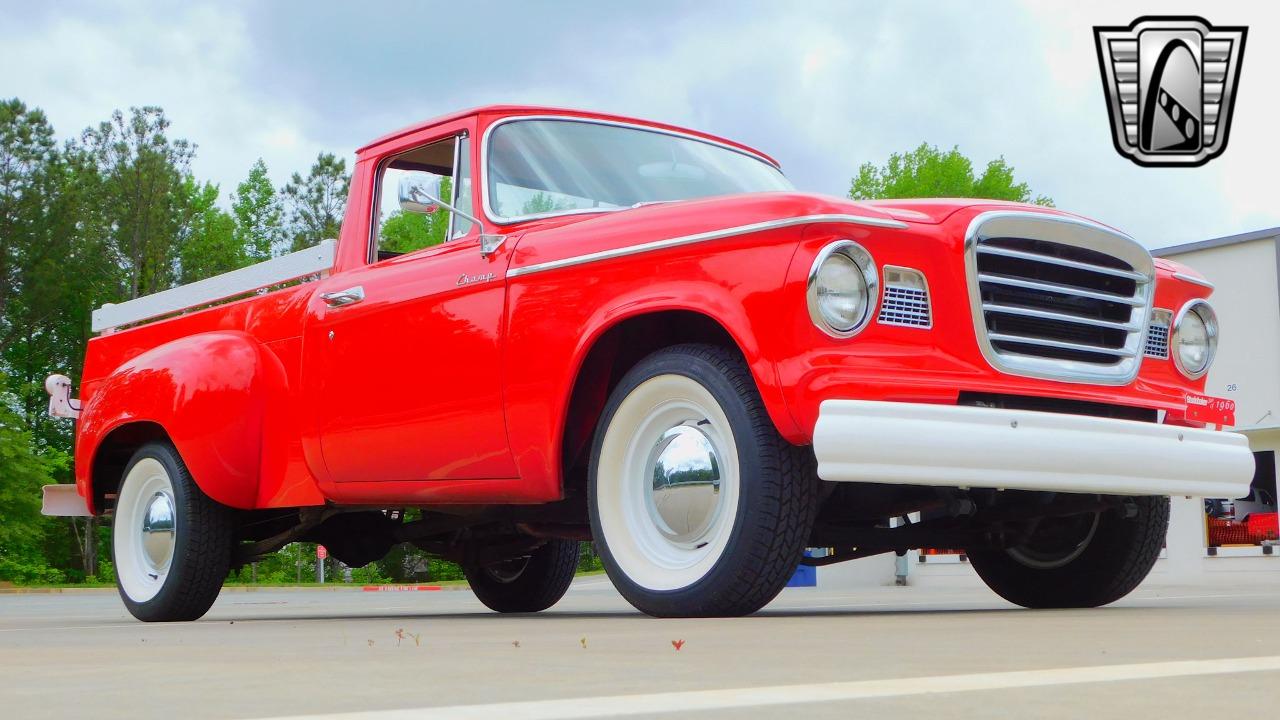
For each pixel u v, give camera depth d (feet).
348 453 16.14
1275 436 53.42
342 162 174.81
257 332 17.93
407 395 15.17
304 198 173.17
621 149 16.65
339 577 150.51
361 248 17.29
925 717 3.44
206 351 17.90
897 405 11.27
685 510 12.05
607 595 39.09
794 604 22.47
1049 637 7.58
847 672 5.17
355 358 16.03
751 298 11.64
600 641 7.77
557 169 15.87
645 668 5.51
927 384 11.61
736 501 11.64
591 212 15.38
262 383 17.60
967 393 12.14
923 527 14.99
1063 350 13.07
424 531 18.78
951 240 12.21
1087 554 15.72
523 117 16.39
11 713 4.01
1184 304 14.70
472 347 14.28
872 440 11.12
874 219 11.76
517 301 13.84
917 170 142.61
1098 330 13.47
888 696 4.01
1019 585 16.48
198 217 183.21
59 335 158.30
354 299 16.21
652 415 12.55
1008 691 4.17
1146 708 3.69
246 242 195.11
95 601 66.23
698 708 3.69
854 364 11.41
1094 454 12.14
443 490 14.94
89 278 155.84
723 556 11.62
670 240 12.34
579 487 14.40
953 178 140.67
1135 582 15.53
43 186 148.77
